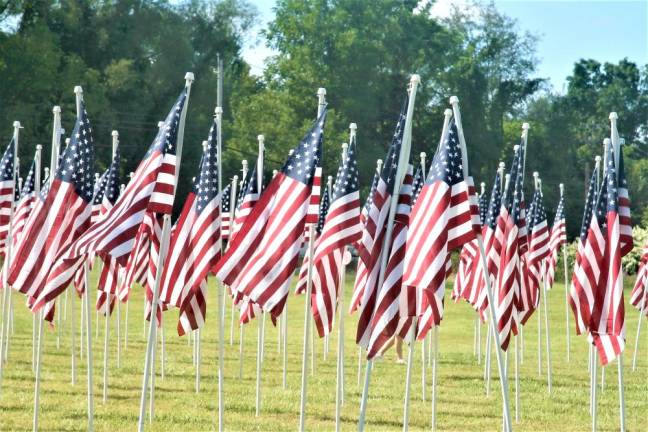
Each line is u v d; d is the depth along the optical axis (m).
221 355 29.03
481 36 174.00
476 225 27.08
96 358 48.41
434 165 25.28
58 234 27.80
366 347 24.64
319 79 159.50
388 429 32.06
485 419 34.53
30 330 61.81
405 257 24.80
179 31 156.88
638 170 186.12
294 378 43.34
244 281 25.61
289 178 25.86
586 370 49.91
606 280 27.94
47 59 135.88
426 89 164.12
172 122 26.66
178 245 30.52
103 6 155.00
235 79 167.50
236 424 31.97
